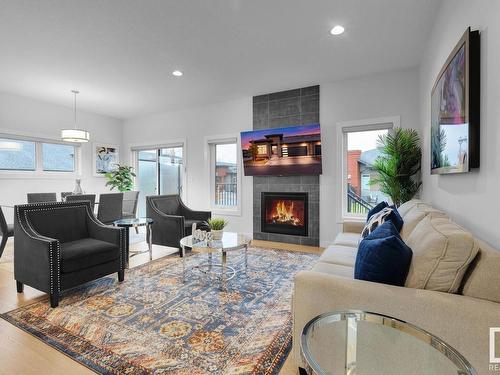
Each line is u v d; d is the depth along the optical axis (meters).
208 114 5.27
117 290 2.61
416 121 3.60
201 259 3.62
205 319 2.08
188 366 1.57
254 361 1.61
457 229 1.29
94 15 2.45
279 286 2.70
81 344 1.77
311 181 4.33
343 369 1.13
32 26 2.61
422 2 2.29
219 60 3.38
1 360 1.62
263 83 4.16
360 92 3.94
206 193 5.36
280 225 4.61
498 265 1.10
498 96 1.25
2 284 2.77
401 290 1.22
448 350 0.98
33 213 2.59
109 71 3.69
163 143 5.83
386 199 3.97
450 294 1.16
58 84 4.16
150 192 6.24
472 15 1.57
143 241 4.70
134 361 1.61
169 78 3.94
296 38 2.86
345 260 2.07
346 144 4.16
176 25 2.61
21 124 4.73
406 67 3.60
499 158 1.25
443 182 2.23
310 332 1.08
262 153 4.61
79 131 4.40
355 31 2.73
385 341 1.14
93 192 5.85
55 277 2.27
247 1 2.27
